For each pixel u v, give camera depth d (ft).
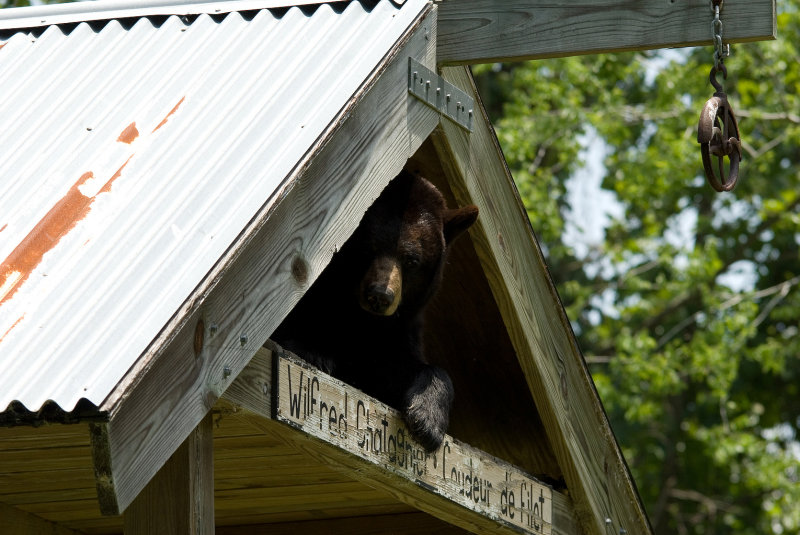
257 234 37.55
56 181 39.96
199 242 36.14
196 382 34.68
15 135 43.21
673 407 211.61
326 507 59.47
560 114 173.37
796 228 193.16
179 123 42.06
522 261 57.26
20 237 37.47
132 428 31.99
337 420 44.45
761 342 201.67
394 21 48.62
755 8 50.85
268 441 45.44
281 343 50.31
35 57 48.57
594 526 61.46
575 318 182.09
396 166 47.26
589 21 52.31
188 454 37.78
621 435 203.62
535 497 57.21
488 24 52.80
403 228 53.26
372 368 56.54
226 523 62.64
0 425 31.42
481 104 55.93
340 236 42.70
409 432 49.06
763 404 214.90
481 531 55.77
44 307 34.45
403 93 48.29
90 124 42.83
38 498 53.06
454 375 63.87
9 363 32.53
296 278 39.83
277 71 44.73
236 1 50.11
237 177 38.75
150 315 33.45
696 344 171.42
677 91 173.06
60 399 30.81
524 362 57.00
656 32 51.67
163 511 37.73
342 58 45.21
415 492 49.65
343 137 43.01
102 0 51.78
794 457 182.50
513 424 63.62
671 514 214.90
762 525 205.26
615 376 190.90
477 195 54.34
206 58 46.09
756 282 208.64
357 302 54.70
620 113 176.96
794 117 173.37
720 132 49.16
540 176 176.24
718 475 208.85
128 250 36.04
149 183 39.01
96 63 47.14
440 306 61.11
